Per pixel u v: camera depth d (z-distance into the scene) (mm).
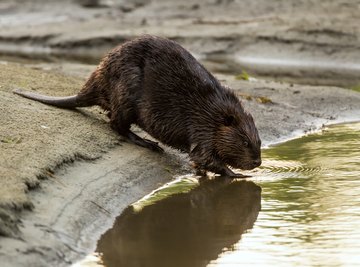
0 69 30797
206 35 49500
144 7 59000
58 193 18750
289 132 28766
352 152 25875
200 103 23250
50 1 62625
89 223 18422
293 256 17266
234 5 56094
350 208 20297
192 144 23297
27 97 25203
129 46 23844
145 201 21234
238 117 23062
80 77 33562
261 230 19000
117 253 17453
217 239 18578
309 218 19609
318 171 23641
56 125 22906
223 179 23312
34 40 52781
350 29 47188
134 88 23609
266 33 48469
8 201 16562
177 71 23438
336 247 17672
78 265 16312
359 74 42188
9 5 62281
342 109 32531
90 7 60938
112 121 24188
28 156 19594
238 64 45844
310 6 53375
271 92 34219
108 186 20719
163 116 23438
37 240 16281
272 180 23031
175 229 19266
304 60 45906
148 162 23406
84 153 21641
